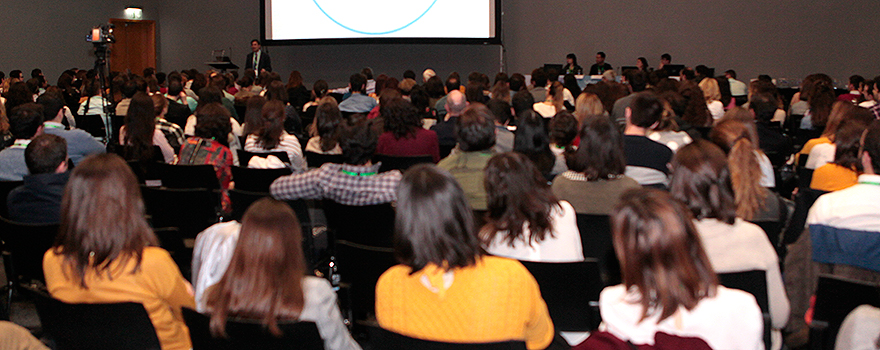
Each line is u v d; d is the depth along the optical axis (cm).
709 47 1189
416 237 158
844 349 152
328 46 1333
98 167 193
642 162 336
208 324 169
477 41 1195
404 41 1208
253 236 165
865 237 219
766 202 273
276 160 392
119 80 727
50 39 1308
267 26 1247
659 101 345
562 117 379
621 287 146
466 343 147
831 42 1155
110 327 190
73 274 195
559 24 1243
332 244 327
